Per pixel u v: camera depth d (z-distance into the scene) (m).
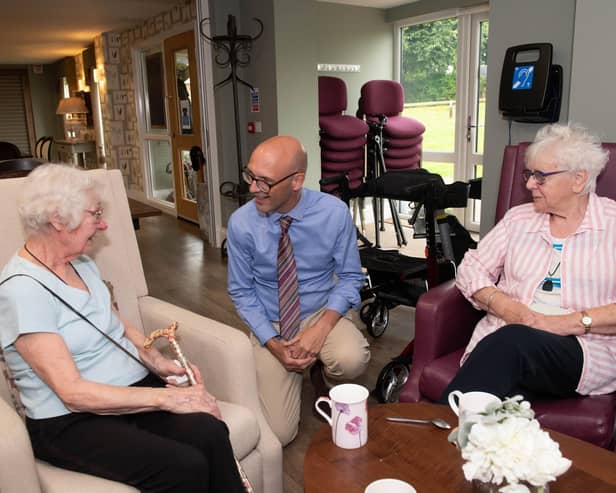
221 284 4.10
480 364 1.47
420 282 2.95
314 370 2.40
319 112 5.00
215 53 4.72
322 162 5.06
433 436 1.21
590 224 1.64
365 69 5.80
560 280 1.67
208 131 4.96
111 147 7.85
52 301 1.28
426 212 2.61
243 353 1.53
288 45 4.37
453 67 5.37
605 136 1.98
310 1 4.41
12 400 1.33
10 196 1.54
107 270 1.74
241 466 1.46
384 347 2.97
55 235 1.30
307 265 1.97
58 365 1.22
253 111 4.73
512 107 2.23
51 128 11.38
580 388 1.54
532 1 2.18
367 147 5.14
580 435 1.45
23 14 5.85
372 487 0.96
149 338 1.48
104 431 1.25
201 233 5.61
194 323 1.65
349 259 1.99
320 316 2.00
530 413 0.93
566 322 1.54
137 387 1.34
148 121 7.18
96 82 8.28
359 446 1.18
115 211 1.79
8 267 1.29
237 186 4.58
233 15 4.64
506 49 2.29
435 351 1.79
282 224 1.86
